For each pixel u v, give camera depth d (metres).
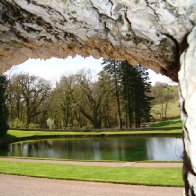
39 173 15.34
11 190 12.53
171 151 25.42
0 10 3.37
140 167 16.27
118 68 54.91
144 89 55.94
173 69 3.36
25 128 53.72
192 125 2.43
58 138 42.44
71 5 2.87
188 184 2.55
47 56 4.38
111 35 3.20
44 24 3.39
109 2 2.70
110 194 11.47
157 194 11.13
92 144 33.47
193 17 2.53
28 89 55.41
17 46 4.10
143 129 46.16
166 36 2.85
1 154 27.28
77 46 3.85
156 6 2.55
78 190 12.22
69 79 54.31
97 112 54.12
